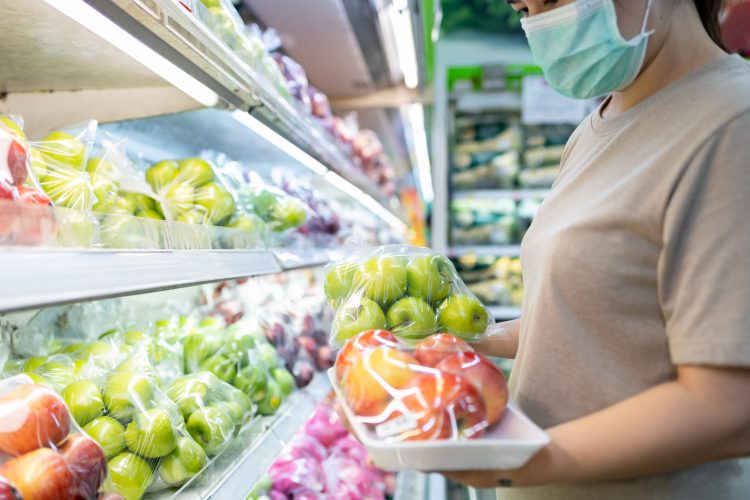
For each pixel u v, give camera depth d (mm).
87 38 1006
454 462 704
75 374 1111
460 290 1108
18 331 1222
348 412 802
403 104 4031
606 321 844
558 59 954
